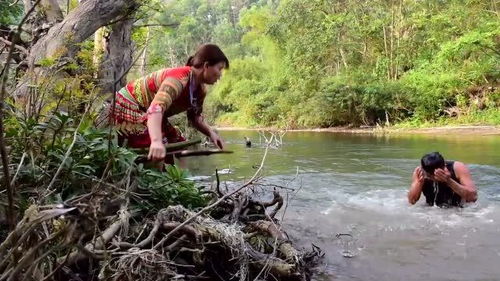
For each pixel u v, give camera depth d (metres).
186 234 1.74
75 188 1.83
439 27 18.23
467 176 3.36
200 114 2.59
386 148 8.38
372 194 3.72
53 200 1.66
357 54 21.61
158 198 2.08
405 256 2.18
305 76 21.45
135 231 1.75
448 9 18.86
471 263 2.08
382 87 17.77
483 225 2.74
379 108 17.77
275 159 6.38
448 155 6.98
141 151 2.27
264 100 23.27
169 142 2.54
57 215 0.98
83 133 2.03
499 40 16.19
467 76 16.44
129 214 1.66
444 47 16.52
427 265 2.05
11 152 1.78
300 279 1.79
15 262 1.04
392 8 20.39
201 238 1.69
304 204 3.29
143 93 2.37
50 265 1.27
